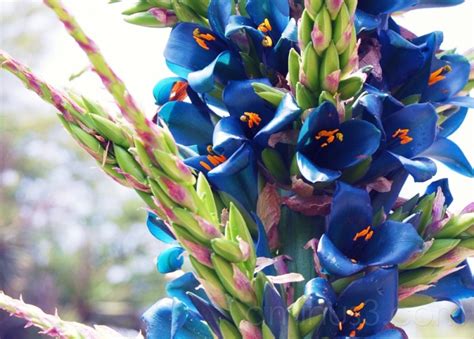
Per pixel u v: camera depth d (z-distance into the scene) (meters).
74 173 4.88
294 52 0.55
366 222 0.54
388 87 0.59
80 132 0.54
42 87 0.54
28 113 4.89
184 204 0.51
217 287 0.51
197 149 0.60
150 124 0.50
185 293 0.58
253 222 0.57
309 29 0.54
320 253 0.53
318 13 0.53
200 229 0.51
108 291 4.50
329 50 0.53
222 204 0.58
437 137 0.59
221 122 0.55
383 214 0.55
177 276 0.62
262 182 0.57
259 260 0.54
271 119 0.56
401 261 0.53
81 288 4.46
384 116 0.56
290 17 0.60
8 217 4.38
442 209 0.56
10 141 4.73
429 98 0.59
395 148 0.56
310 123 0.54
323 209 0.56
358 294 0.53
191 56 0.60
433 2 0.64
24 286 4.24
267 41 0.57
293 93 0.55
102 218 4.76
